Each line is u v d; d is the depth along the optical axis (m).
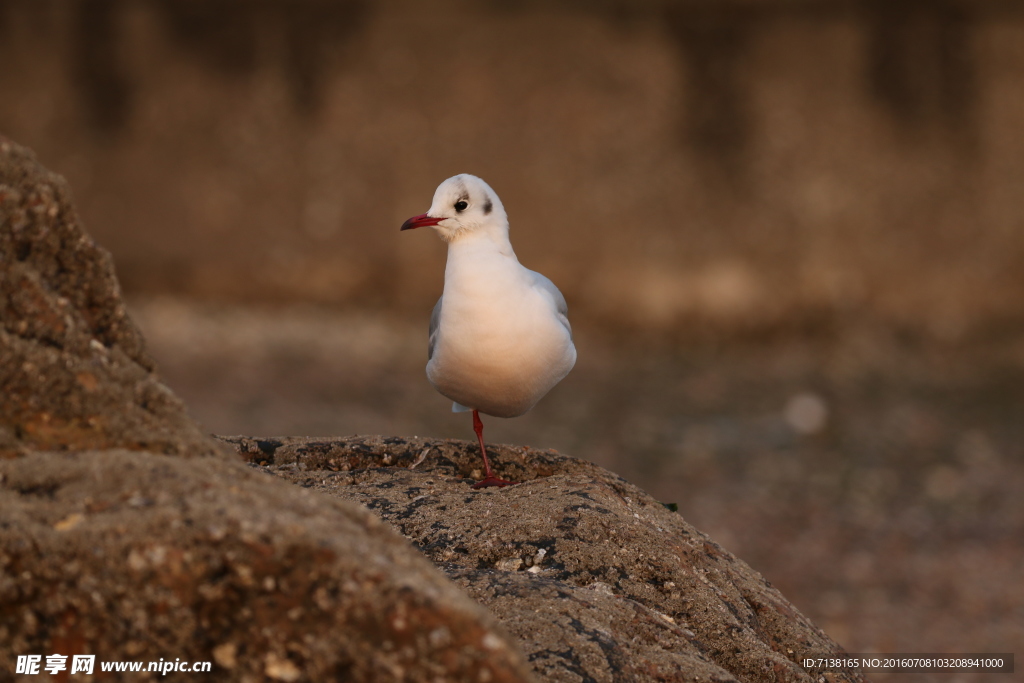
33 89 25.22
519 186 24.92
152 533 2.17
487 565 3.73
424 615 2.15
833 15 26.69
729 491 13.43
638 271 23.98
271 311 22.62
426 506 4.07
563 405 17.08
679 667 3.22
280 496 2.42
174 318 21.34
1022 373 20.05
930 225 25.20
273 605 2.17
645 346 22.02
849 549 11.62
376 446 4.96
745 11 26.59
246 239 24.28
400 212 24.64
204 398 15.98
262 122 25.41
